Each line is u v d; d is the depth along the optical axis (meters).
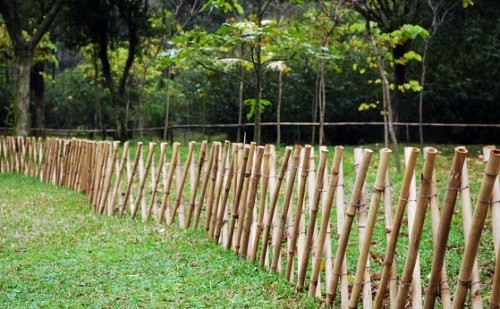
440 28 17.36
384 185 3.68
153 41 21.95
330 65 18.27
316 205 4.30
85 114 27.70
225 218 5.78
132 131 21.20
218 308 4.00
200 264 5.11
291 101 19.70
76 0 18.23
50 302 4.14
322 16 11.57
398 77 16.66
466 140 18.72
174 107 24.23
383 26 14.31
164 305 4.05
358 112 19.84
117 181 7.71
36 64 23.28
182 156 13.62
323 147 4.34
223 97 20.52
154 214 7.26
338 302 4.24
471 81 17.47
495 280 2.92
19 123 16.78
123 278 4.70
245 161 5.42
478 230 2.95
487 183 2.88
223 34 7.89
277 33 7.83
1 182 11.44
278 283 4.58
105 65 19.91
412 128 19.36
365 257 3.76
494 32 17.02
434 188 3.33
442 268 3.24
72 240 6.16
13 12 16.66
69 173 10.33
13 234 6.48
